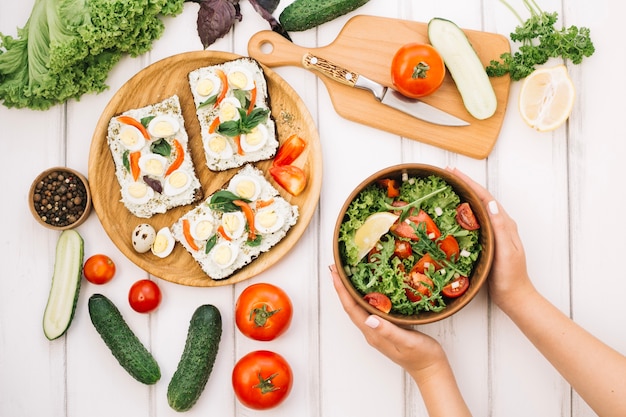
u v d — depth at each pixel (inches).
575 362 37.1
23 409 42.5
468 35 41.5
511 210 42.0
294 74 42.3
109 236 41.2
